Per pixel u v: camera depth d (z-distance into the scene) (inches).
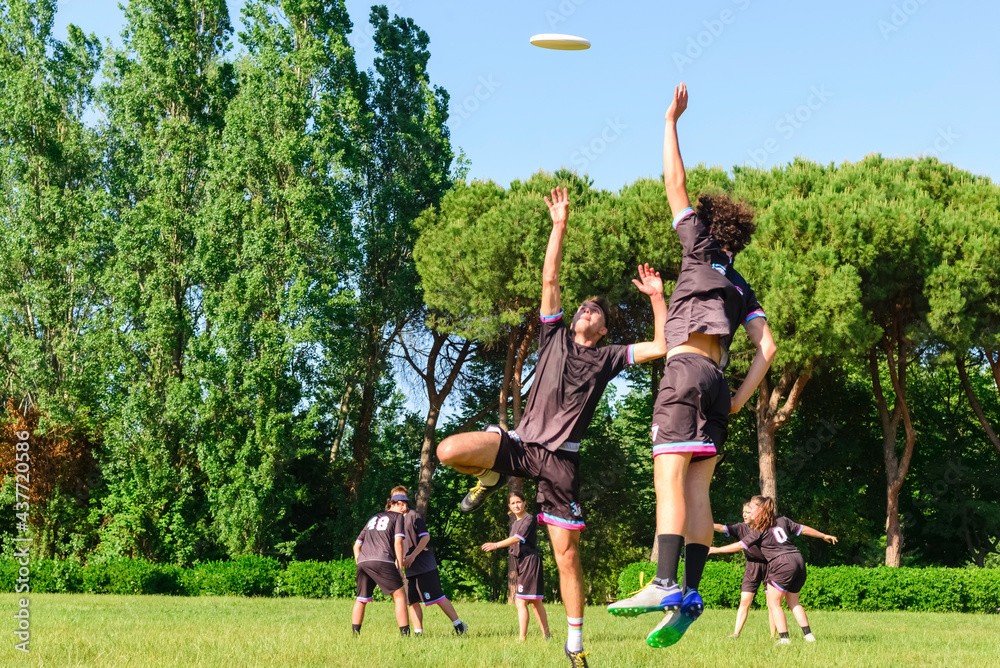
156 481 1037.2
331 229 1114.7
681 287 162.9
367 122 1250.0
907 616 700.7
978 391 1288.1
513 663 255.3
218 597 861.8
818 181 949.2
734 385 979.3
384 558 381.1
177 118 1182.9
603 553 1348.4
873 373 1002.7
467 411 1370.6
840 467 1240.8
